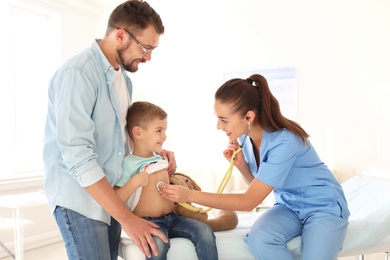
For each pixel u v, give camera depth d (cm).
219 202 150
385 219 183
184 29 416
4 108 348
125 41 138
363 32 342
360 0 342
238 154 182
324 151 357
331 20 354
